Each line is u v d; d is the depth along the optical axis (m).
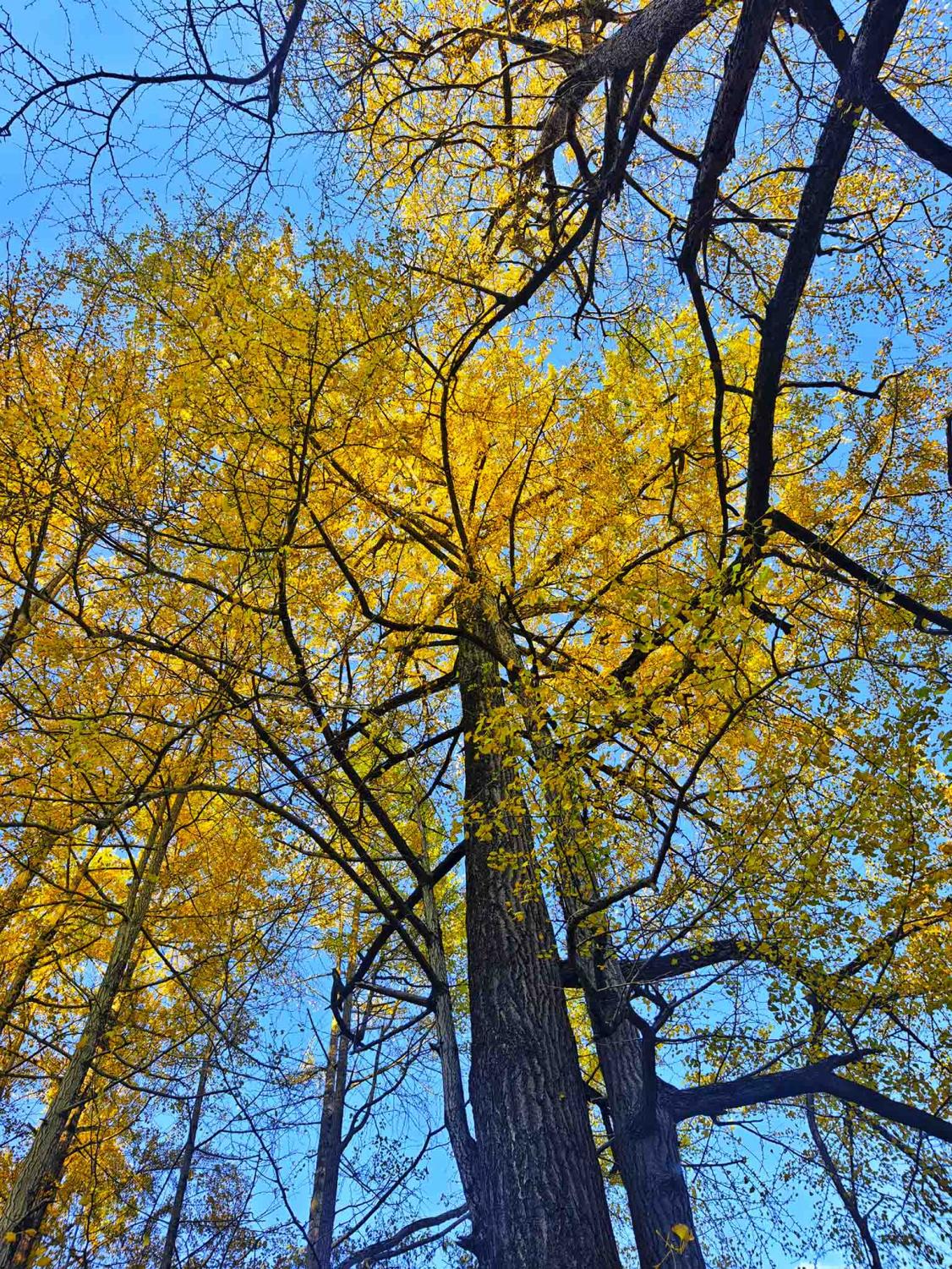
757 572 3.49
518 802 4.57
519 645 6.07
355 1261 5.27
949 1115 4.22
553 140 6.45
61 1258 4.61
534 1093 3.73
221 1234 4.80
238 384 4.19
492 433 5.94
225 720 4.89
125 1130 5.44
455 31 5.84
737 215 5.56
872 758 3.30
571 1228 3.29
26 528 5.07
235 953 5.49
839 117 3.91
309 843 5.57
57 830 4.77
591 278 6.13
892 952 3.58
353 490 4.82
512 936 4.37
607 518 5.54
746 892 3.45
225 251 4.24
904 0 3.56
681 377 5.59
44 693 4.60
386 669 5.24
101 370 4.62
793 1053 4.27
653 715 3.69
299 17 3.99
